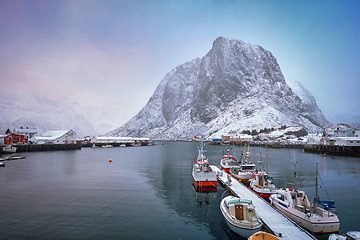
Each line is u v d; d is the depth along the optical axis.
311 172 58.97
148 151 151.25
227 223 23.06
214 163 82.75
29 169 64.75
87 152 137.88
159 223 24.94
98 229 23.16
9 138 127.38
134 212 28.36
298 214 23.08
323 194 36.81
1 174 56.12
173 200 33.88
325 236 21.16
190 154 124.88
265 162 81.06
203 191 39.25
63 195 36.09
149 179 50.41
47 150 143.88
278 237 19.48
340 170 62.09
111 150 161.62
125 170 64.06
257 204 28.64
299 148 158.38
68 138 171.62
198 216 27.17
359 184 44.22
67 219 25.75
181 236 21.84
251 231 20.66
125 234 22.09
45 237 21.22
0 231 22.44
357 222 25.06
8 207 29.86
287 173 57.56
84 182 46.66
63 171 61.44
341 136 123.31
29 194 36.56
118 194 36.97
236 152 133.00
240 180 45.44
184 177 53.19
